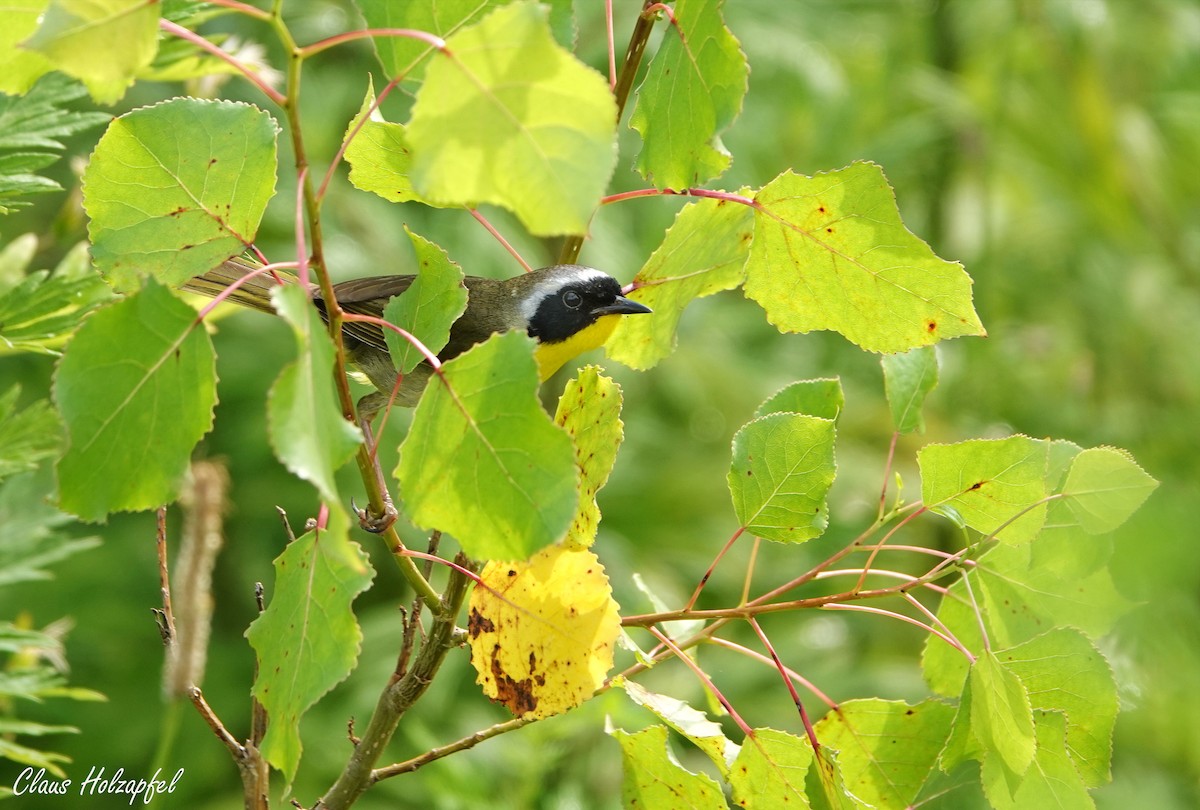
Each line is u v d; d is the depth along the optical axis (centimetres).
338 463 204
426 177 203
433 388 206
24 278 225
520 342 206
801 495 215
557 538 205
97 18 203
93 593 316
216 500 215
